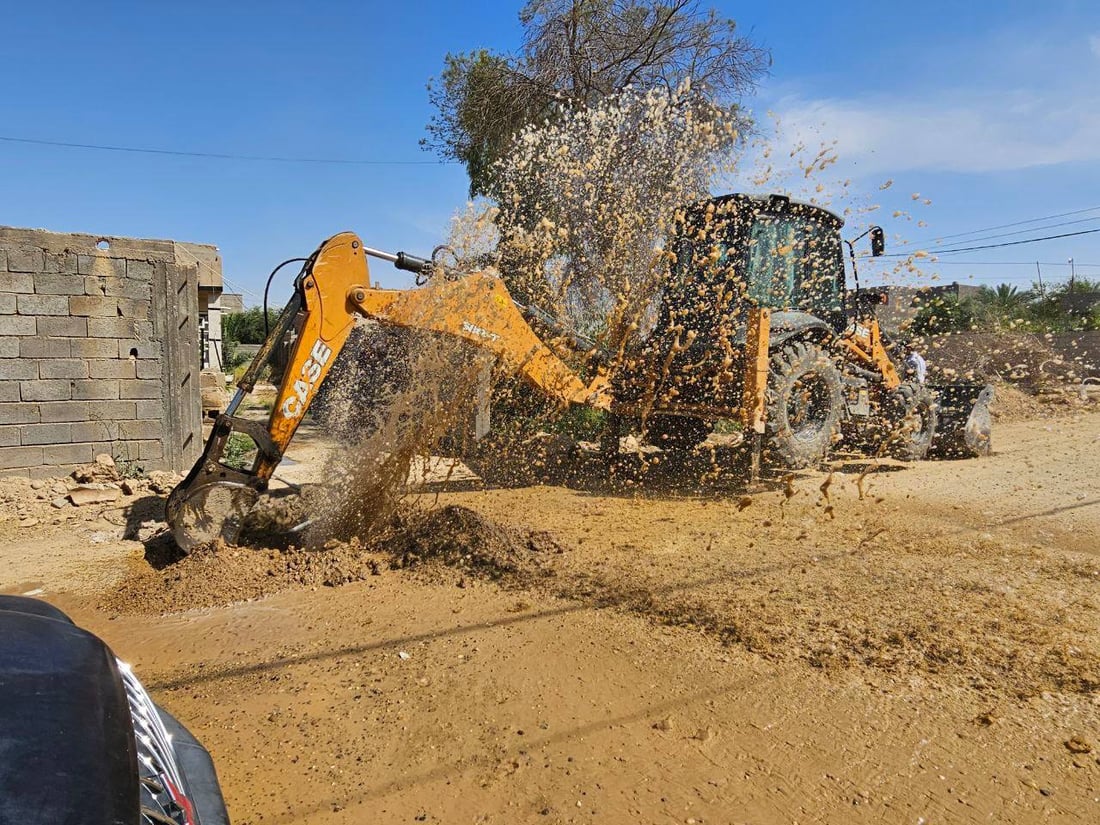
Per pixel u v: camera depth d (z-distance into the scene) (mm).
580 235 7379
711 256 6523
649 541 5559
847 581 4617
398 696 3348
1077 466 8805
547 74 14766
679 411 7355
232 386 18047
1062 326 19547
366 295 5434
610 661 3627
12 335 7414
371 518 5672
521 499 7215
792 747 2898
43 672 1705
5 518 6508
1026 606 4195
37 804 1314
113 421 7922
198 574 4793
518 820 2512
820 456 7762
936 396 9484
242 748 2955
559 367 6801
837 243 8117
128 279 7930
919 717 3092
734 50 14180
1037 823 2445
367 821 2508
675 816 2514
